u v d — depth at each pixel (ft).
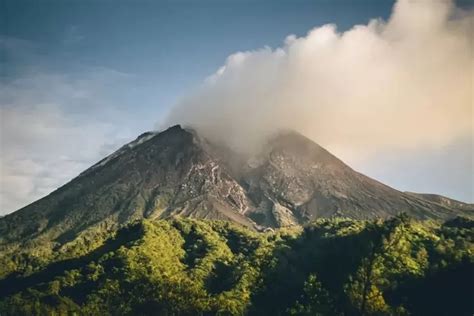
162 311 453.17
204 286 614.34
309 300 377.09
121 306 491.31
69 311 543.39
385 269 484.33
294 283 582.35
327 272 592.19
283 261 633.20
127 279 576.20
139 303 472.44
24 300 584.81
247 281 579.07
